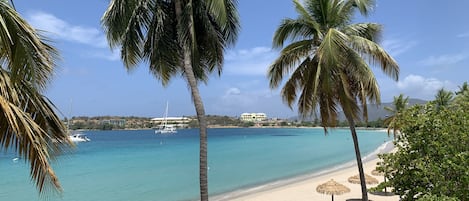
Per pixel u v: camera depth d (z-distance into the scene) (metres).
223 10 9.29
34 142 5.44
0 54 5.45
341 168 35.81
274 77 14.55
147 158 46.84
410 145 8.20
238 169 36.34
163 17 10.27
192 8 10.18
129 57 10.65
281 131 171.00
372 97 13.05
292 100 14.82
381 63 12.89
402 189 8.20
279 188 25.08
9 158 44.03
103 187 26.09
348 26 13.97
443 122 7.87
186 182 28.59
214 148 64.44
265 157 48.28
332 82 12.91
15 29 5.08
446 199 6.66
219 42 10.99
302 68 14.43
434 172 7.40
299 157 48.22
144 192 24.42
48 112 6.20
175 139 93.88
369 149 60.91
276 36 14.30
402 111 9.09
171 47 10.97
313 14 14.23
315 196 21.55
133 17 9.95
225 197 22.53
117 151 56.66
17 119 5.42
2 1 4.98
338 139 96.06
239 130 184.50
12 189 25.23
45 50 5.44
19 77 5.32
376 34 14.22
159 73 11.55
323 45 12.22
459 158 7.25
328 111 14.33
